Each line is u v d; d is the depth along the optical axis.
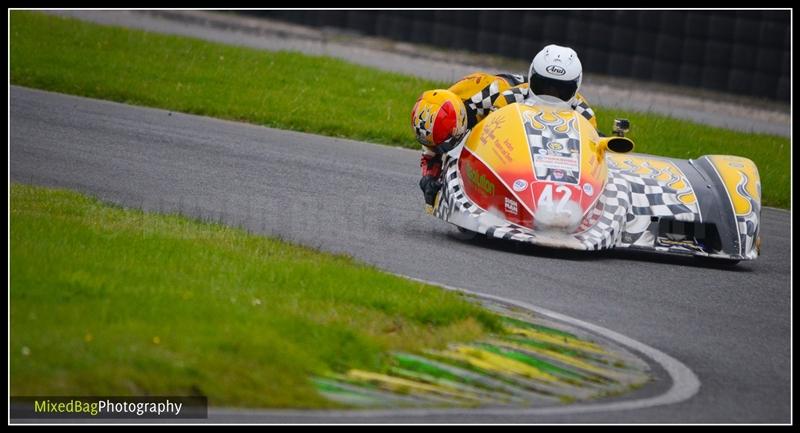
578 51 85.62
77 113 50.19
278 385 19.59
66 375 18.47
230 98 56.75
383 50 89.38
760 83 81.88
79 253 24.91
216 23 94.94
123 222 29.80
